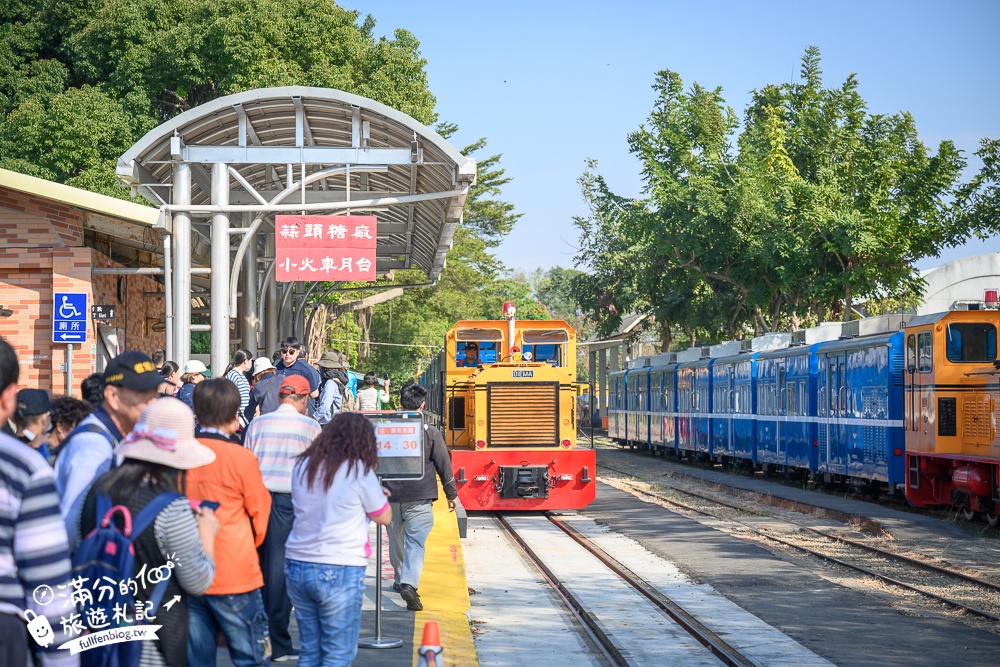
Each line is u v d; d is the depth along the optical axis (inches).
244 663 218.1
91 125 1315.2
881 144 1242.6
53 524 153.1
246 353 481.4
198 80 1375.5
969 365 719.7
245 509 220.4
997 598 451.8
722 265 1376.7
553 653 358.9
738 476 1164.5
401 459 328.5
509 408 716.7
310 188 887.1
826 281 1227.2
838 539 624.4
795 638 378.3
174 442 186.1
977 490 663.8
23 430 244.1
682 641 375.2
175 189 679.1
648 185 1391.5
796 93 1380.4
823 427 944.3
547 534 655.8
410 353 2361.0
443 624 365.1
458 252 2310.5
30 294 660.1
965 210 1187.9
